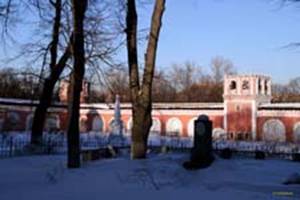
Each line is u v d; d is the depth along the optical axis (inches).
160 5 689.0
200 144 647.8
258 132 2188.7
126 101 2385.6
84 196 427.2
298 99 3326.8
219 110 2313.0
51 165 675.4
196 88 3390.7
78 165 616.7
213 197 415.8
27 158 769.6
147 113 688.4
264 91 2281.0
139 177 519.2
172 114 2400.3
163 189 458.6
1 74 1210.0
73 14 636.1
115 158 738.2
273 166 665.6
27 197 424.2
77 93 629.9
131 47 714.2
